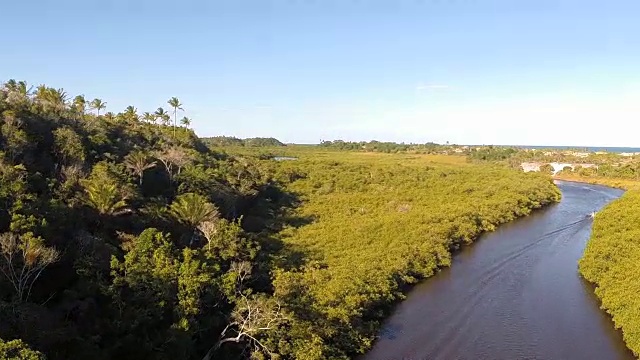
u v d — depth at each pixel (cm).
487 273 6588
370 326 4791
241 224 7744
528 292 5916
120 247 4756
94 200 5112
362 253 6506
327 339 4388
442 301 5644
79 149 6353
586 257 6562
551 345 4600
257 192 9188
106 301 3856
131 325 3584
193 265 4153
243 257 5366
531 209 10975
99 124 8156
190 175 7681
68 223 4591
